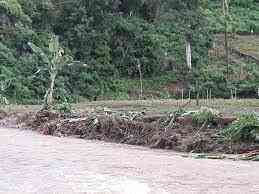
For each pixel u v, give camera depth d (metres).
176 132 17.55
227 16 55.31
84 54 43.75
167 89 44.03
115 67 45.03
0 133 20.67
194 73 45.28
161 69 45.94
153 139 17.58
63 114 22.27
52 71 26.05
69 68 41.53
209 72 45.59
